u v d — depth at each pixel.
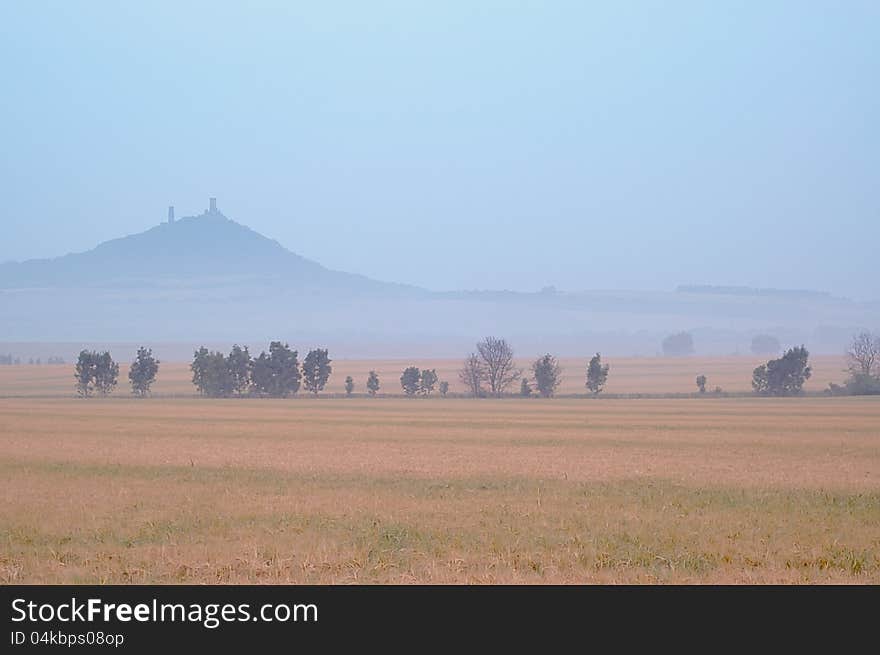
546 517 111.44
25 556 86.62
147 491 136.50
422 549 90.44
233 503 122.94
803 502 130.25
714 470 173.25
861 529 105.19
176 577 78.50
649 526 105.25
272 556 85.75
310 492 136.25
